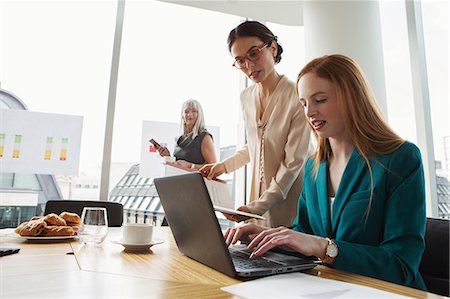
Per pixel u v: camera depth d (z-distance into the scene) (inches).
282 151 60.4
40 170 90.0
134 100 102.5
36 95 91.5
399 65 84.1
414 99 78.1
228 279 23.4
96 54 99.7
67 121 94.2
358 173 35.7
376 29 85.0
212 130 113.0
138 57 105.3
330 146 42.1
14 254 31.0
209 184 45.8
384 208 33.4
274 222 59.6
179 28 113.0
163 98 106.3
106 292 19.8
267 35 59.6
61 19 96.7
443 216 72.9
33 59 92.2
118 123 99.6
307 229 42.1
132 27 106.0
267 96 64.8
